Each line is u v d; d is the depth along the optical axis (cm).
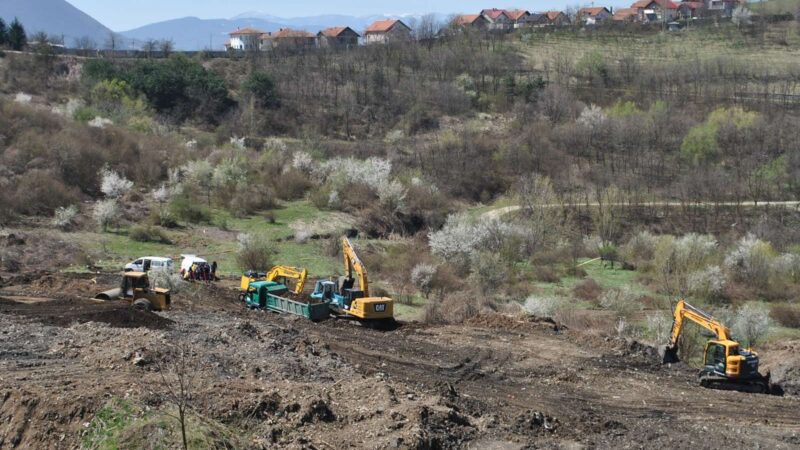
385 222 5988
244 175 6281
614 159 7850
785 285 4700
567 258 5406
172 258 4725
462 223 5306
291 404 1866
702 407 2433
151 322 2603
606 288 4625
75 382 1848
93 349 2166
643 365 2909
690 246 5119
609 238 5959
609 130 8294
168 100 8944
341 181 6288
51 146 5862
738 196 6688
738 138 7894
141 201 5697
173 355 2142
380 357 2748
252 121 8669
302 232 5462
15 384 1823
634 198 6731
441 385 2280
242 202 5856
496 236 5231
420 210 6291
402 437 1775
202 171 6131
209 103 8956
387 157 7688
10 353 2102
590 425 2147
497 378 2644
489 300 4044
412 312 3828
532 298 3950
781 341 3481
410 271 4678
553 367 2812
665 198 6888
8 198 5091
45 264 4369
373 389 2033
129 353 2094
